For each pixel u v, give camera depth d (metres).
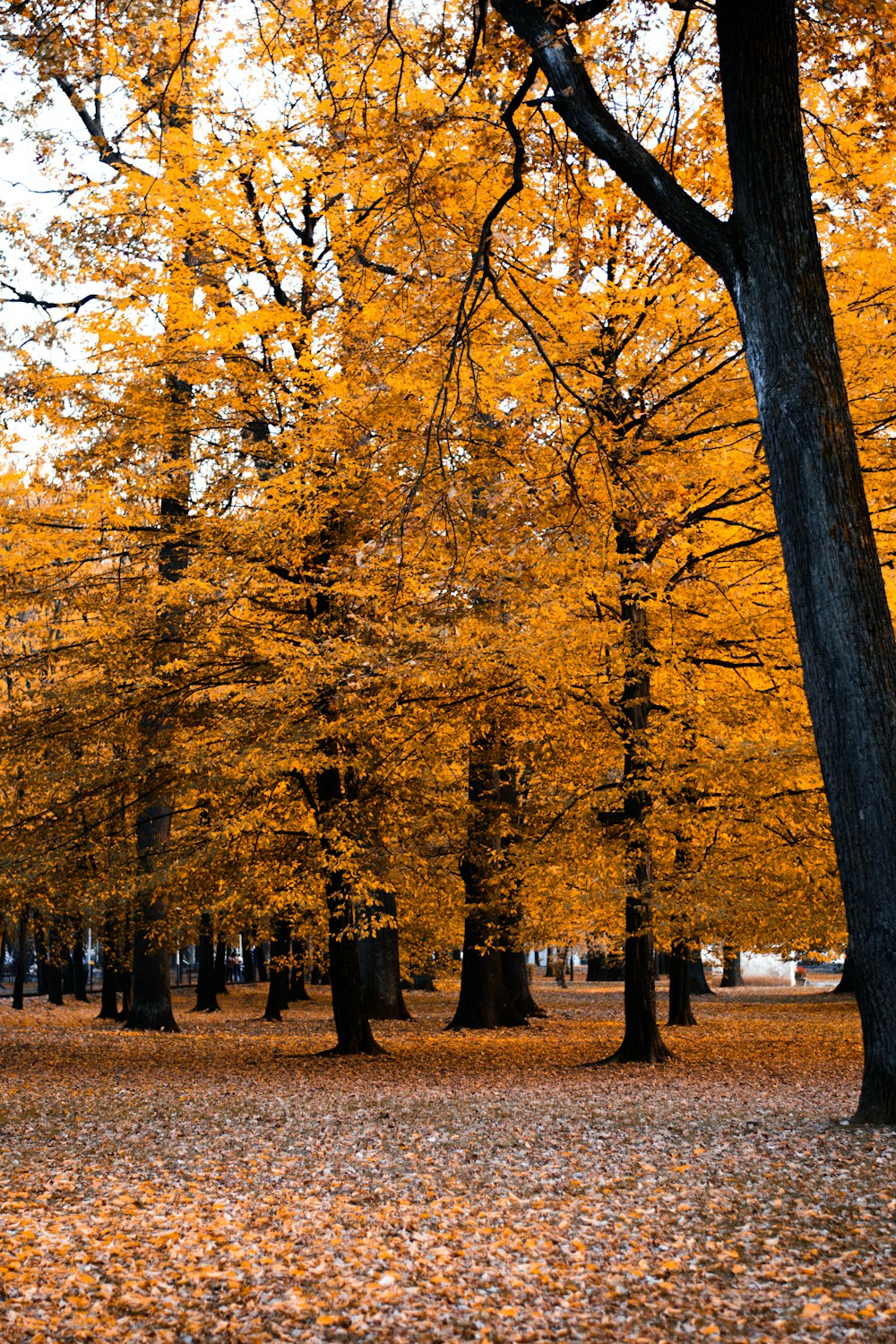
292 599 13.98
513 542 10.24
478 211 10.93
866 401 12.56
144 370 13.23
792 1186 6.38
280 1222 6.28
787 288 7.60
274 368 13.54
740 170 7.75
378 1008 24.33
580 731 14.61
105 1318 4.75
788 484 7.58
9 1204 6.67
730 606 14.38
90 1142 8.92
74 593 14.02
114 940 21.95
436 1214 6.35
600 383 11.52
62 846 14.04
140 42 9.08
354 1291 5.07
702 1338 4.39
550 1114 9.82
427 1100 10.95
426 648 12.45
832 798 7.65
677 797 14.39
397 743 14.16
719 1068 14.02
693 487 13.37
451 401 11.03
